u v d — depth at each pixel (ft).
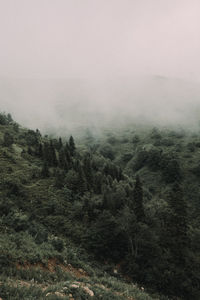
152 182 343.26
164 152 406.82
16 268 46.42
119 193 141.90
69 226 99.91
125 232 98.89
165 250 98.78
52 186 134.72
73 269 63.62
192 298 83.66
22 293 34.65
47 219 100.42
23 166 155.12
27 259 52.24
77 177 143.95
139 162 423.23
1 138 213.25
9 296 33.19
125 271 87.56
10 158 160.86
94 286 48.98
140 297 58.23
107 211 103.45
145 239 95.20
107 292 45.98
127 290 58.65
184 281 86.12
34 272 47.42
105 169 230.07
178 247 99.50
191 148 431.84
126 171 382.83
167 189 305.32
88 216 109.81
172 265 90.63
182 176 329.93
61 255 64.69
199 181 314.14
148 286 83.71
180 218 107.14
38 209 105.60
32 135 262.67
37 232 73.97
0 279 38.91
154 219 117.60
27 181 132.46
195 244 112.57
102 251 92.12
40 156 198.49
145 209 123.65
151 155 404.36
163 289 84.17
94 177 172.35
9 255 49.21
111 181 187.93
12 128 274.57
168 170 340.18
